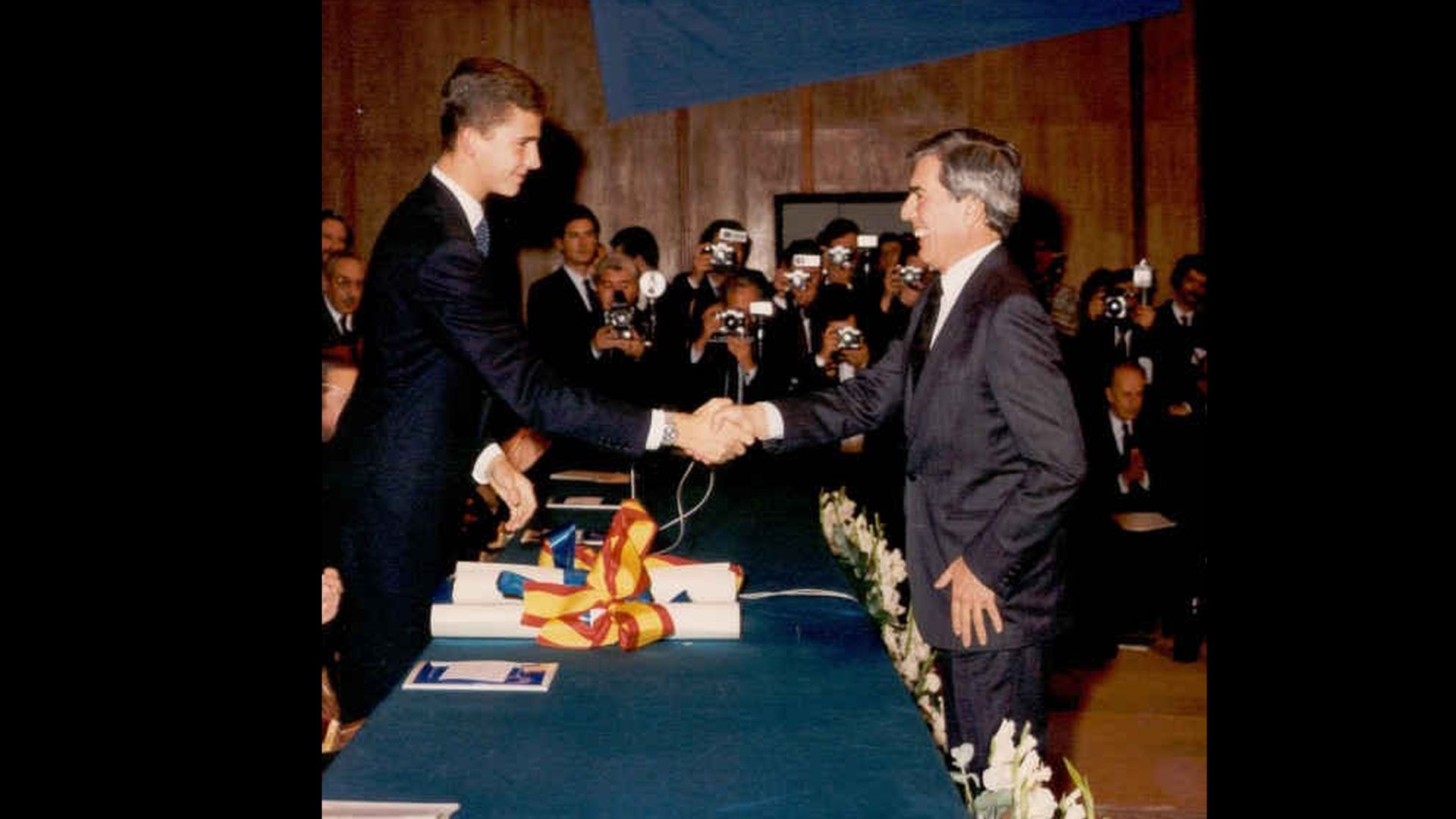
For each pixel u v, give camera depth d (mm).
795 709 1549
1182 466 5105
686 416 2598
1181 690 4383
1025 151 7727
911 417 2291
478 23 7668
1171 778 3553
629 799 1267
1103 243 7766
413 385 2424
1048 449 2084
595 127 7695
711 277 5746
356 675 2354
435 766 1356
